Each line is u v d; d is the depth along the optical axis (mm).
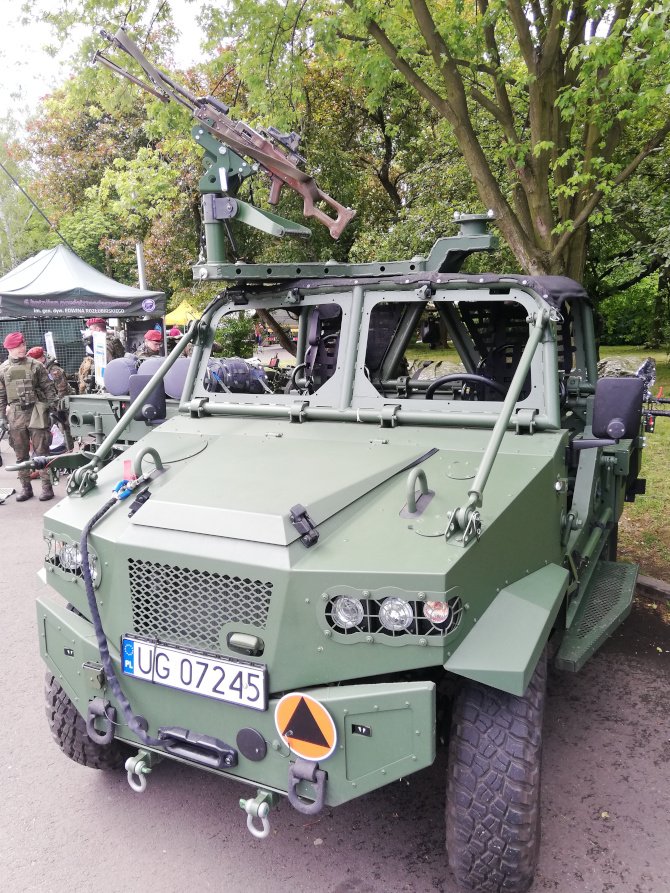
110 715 2570
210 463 2920
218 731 2371
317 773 2195
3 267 32281
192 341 3770
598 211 6777
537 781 2266
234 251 3738
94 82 7703
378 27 6250
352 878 2605
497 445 2430
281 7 6922
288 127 7719
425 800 3014
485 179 6414
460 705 2344
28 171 27234
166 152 10461
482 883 2318
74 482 2900
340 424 3244
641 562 5383
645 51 5316
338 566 2174
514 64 7434
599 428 2762
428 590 2078
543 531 2738
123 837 2852
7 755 3432
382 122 14656
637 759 3250
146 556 2420
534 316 3010
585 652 2793
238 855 2738
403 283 3254
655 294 17453
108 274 24016
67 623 2695
